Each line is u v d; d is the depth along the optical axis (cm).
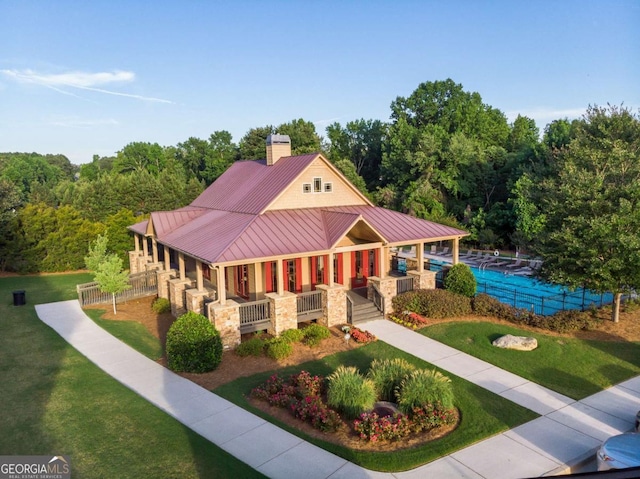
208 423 1281
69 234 3659
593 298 2662
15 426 1227
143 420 1266
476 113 6481
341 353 1789
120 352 1827
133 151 9162
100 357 1770
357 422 1227
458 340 1905
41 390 1452
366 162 7819
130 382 1548
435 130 5625
